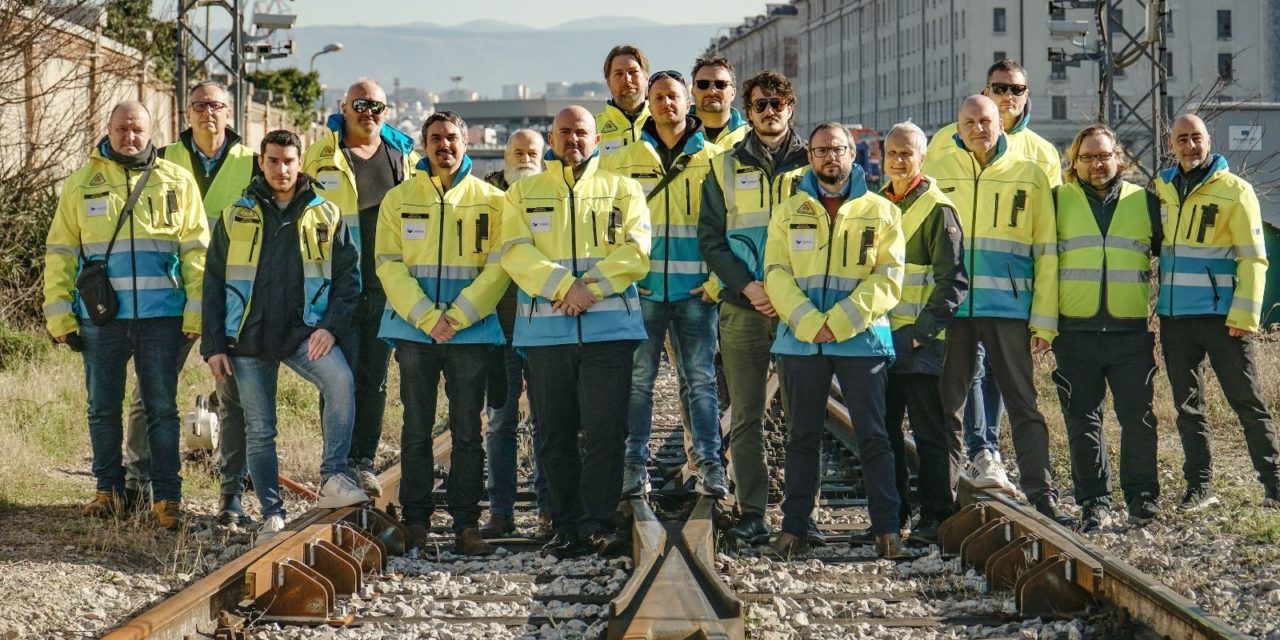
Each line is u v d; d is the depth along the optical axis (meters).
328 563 7.01
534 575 7.38
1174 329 8.80
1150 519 8.39
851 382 7.70
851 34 108.25
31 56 16.61
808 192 7.68
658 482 10.19
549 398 7.83
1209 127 20.53
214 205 8.92
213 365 8.10
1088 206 8.53
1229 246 8.68
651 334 8.62
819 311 7.57
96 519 8.48
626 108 9.05
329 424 8.12
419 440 8.13
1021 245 8.51
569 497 7.95
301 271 8.12
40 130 16.84
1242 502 8.70
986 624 6.41
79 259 8.48
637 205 7.85
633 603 6.05
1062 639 6.17
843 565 7.50
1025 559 6.96
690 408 8.74
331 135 9.00
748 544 8.05
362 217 9.05
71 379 13.88
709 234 8.05
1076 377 8.54
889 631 6.24
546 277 7.59
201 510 9.13
